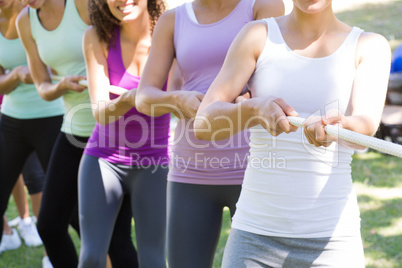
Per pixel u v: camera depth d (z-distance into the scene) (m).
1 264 14.58
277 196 6.75
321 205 6.66
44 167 13.46
